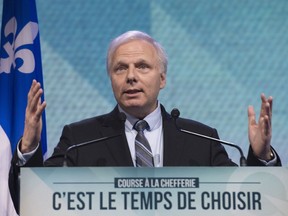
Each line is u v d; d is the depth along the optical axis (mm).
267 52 7371
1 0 7402
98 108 7328
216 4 7438
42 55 7359
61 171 3357
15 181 4012
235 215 3377
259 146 4008
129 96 4492
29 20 6469
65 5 7449
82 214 3332
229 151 7168
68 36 7406
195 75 7305
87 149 4473
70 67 7359
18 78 6301
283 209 3400
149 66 4539
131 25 7445
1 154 6070
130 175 3367
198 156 4496
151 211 3348
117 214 3338
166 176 3373
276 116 7262
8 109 6250
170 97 7254
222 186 3387
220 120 7250
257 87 7312
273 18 7418
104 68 7391
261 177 3410
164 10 7422
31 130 3918
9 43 6457
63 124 7266
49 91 7305
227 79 7312
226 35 7379
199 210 3363
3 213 5906
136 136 4488
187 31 7383
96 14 7461
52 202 3334
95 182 3355
